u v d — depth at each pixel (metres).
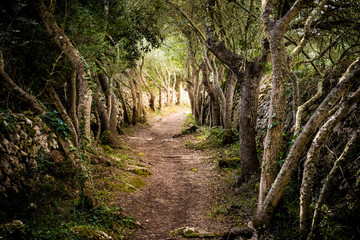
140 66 21.62
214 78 15.03
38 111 5.88
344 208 4.60
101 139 12.60
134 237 5.30
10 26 6.27
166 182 9.11
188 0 9.70
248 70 8.22
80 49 7.55
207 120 20.14
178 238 5.21
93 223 5.15
